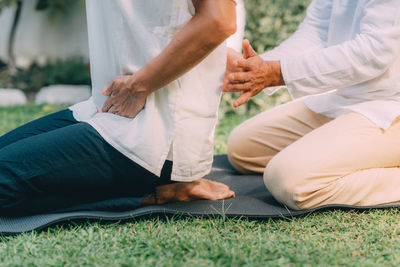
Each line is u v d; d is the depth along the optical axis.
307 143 1.91
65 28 6.64
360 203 1.88
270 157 2.46
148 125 1.69
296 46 2.36
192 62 1.57
